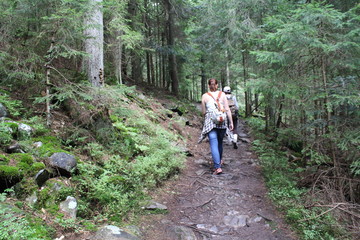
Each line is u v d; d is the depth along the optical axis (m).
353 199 3.98
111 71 10.01
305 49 4.96
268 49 7.25
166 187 4.58
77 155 4.09
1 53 4.29
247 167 6.00
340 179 4.32
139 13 13.62
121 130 5.65
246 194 4.45
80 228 2.78
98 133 4.82
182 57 17.55
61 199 3.07
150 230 3.20
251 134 10.01
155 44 14.50
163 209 3.75
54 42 4.42
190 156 6.70
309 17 4.36
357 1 5.68
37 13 4.58
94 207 3.31
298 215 3.58
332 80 5.00
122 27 7.27
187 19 15.65
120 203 3.46
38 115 4.62
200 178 5.17
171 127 8.52
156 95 14.07
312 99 4.71
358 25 4.59
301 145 7.45
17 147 3.38
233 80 17.09
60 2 4.41
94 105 4.97
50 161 3.37
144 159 4.79
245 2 9.46
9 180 2.82
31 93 4.90
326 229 3.31
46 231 2.48
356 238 3.20
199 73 25.19
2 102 4.20
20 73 4.40
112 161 4.43
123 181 3.95
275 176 5.05
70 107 4.84
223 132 5.41
